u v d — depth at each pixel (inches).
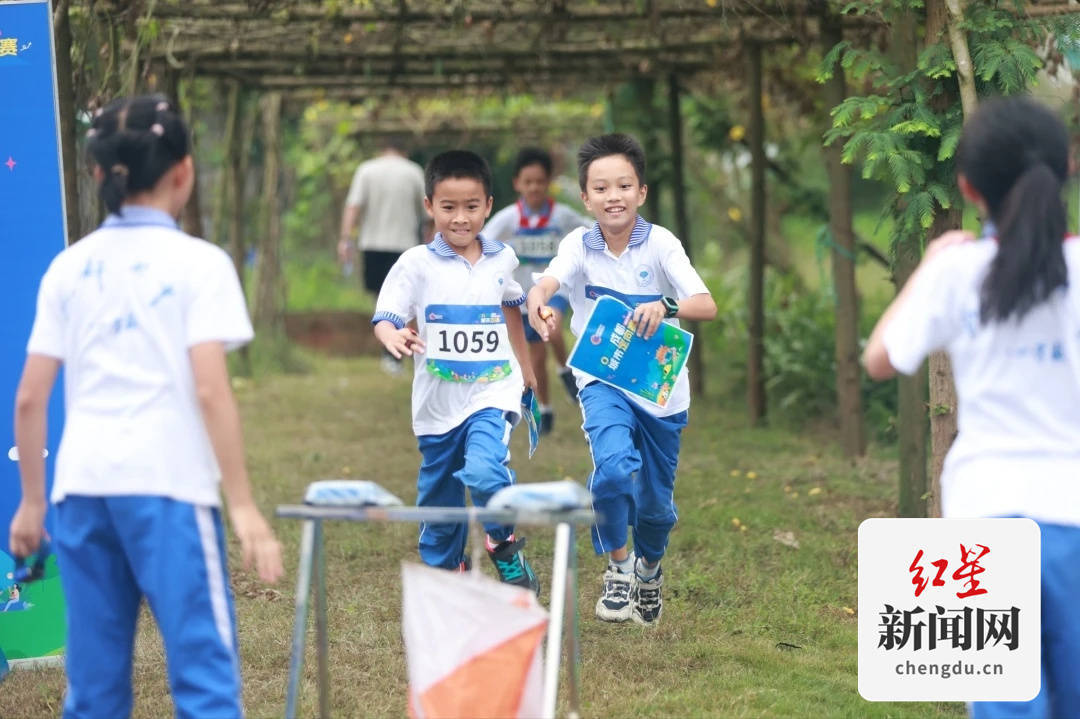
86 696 193.3
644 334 279.7
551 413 577.0
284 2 466.0
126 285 191.6
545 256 552.4
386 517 194.2
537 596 327.0
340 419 639.8
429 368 291.3
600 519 206.4
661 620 313.3
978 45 294.4
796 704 257.9
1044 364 174.7
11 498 280.5
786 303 707.4
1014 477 173.0
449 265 291.0
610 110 682.2
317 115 1021.2
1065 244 177.6
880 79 312.0
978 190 182.2
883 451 534.6
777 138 710.5
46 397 196.5
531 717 197.2
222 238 880.3
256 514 191.2
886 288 770.8
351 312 994.7
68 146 334.3
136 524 187.8
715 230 1001.5
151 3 433.1
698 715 251.6
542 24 511.8
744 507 428.5
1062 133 178.9
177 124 198.2
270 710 255.3
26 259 277.0
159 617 189.0
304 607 197.9
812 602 328.2
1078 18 303.6
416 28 569.9
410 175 857.5
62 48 332.5
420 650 198.5
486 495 272.7
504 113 1004.6
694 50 590.9
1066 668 174.6
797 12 455.8
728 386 719.1
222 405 188.2
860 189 1007.6
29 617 284.4
